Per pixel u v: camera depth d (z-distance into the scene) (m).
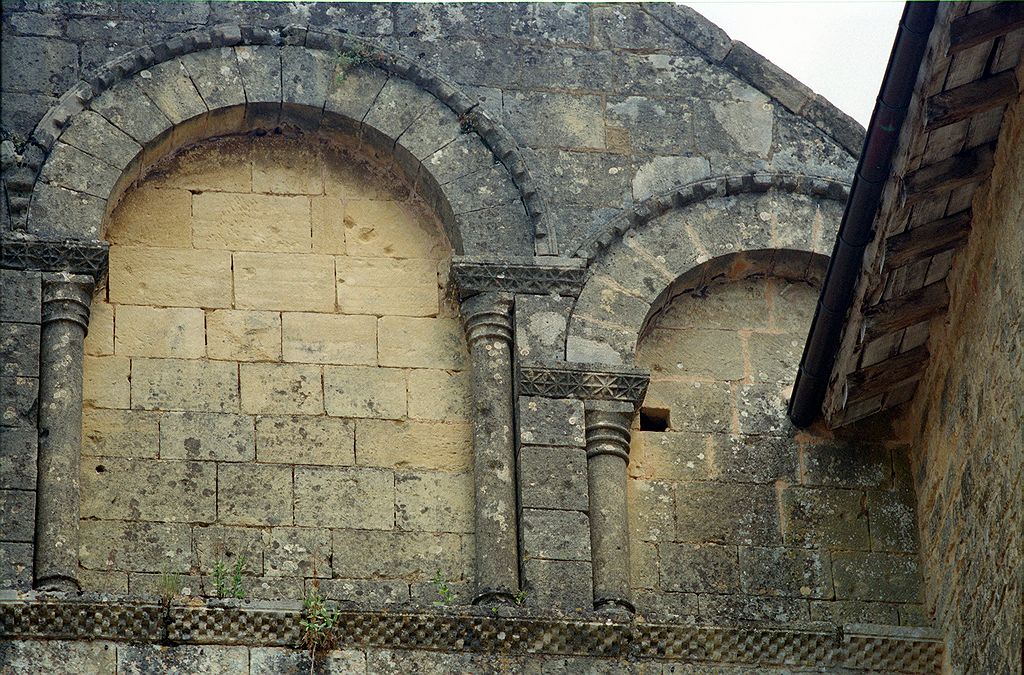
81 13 19.28
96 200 18.59
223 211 19.08
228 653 17.12
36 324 18.06
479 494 18.09
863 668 17.92
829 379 18.62
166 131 18.95
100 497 17.89
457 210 19.03
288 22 19.52
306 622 17.27
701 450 18.81
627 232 19.22
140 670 16.97
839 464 18.88
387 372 18.70
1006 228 17.09
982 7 16.27
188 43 19.20
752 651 17.81
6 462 17.53
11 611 16.92
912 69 16.69
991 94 16.78
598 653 17.53
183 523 17.91
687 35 20.05
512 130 19.45
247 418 18.36
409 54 19.61
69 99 18.86
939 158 17.16
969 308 17.69
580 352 18.69
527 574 17.77
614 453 18.36
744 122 19.81
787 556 18.48
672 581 18.27
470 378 18.73
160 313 18.62
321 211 19.20
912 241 17.52
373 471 18.30
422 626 17.38
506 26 19.88
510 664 17.39
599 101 19.70
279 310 18.78
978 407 17.50
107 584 17.59
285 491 18.12
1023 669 16.53
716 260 19.25
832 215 19.52
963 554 17.70
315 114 19.23
